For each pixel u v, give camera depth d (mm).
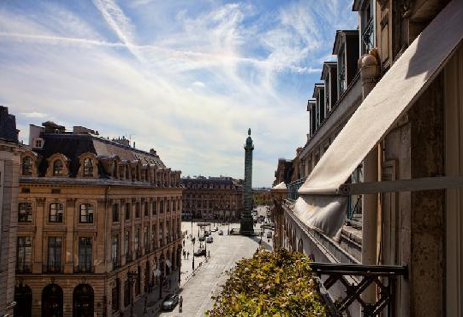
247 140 112375
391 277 5957
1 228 21969
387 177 6492
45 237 37094
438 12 5430
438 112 5359
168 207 61438
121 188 41312
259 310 4047
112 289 38844
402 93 4414
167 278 57094
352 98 10445
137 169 48188
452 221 5172
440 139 5340
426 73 4234
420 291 5312
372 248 7012
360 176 9664
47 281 36719
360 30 10711
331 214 3824
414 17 5625
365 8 10484
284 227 30359
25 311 36688
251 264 6227
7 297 22391
